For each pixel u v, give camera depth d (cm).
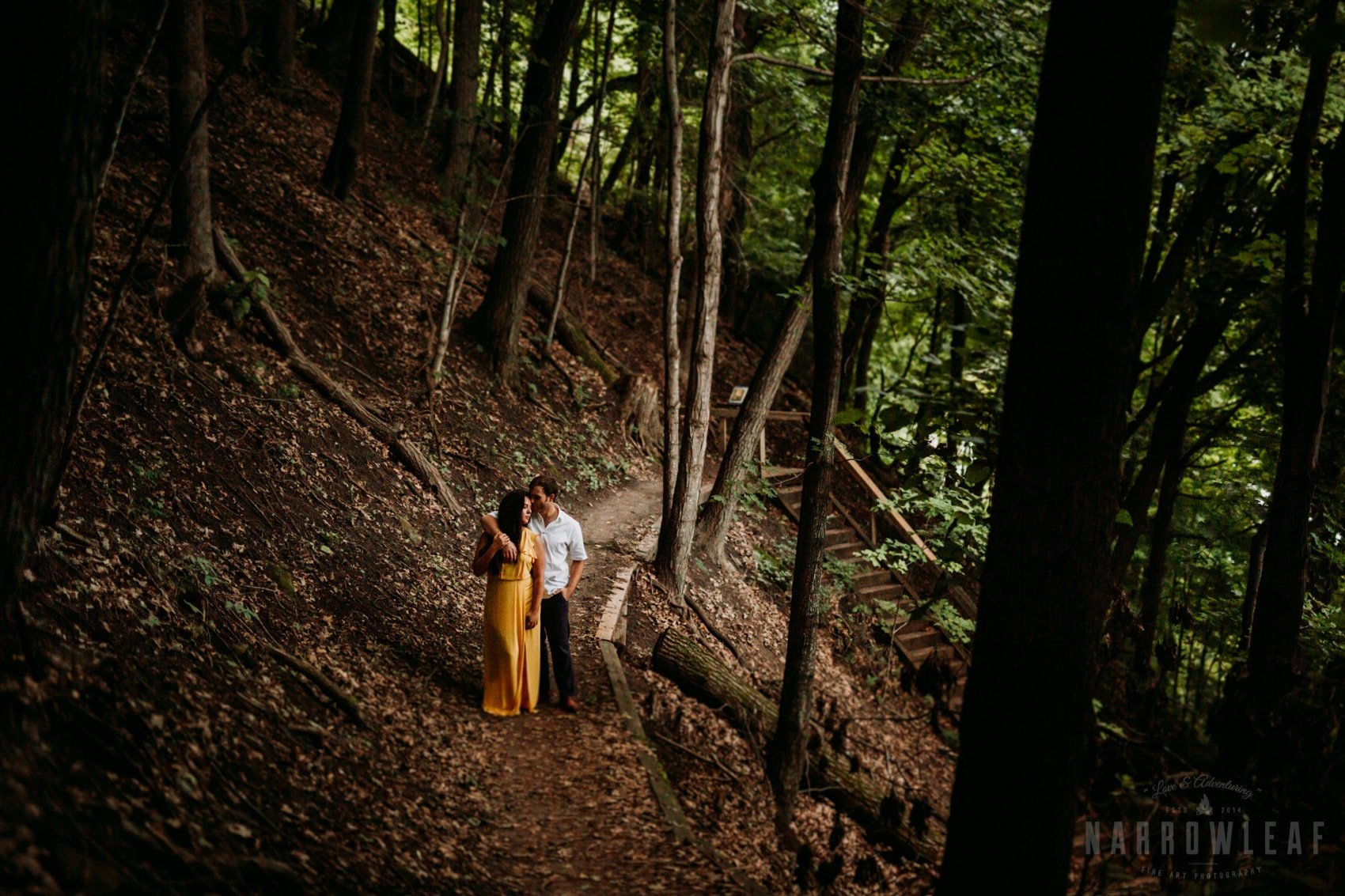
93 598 525
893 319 2492
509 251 1455
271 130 1627
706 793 746
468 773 623
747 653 1234
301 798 468
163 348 884
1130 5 387
